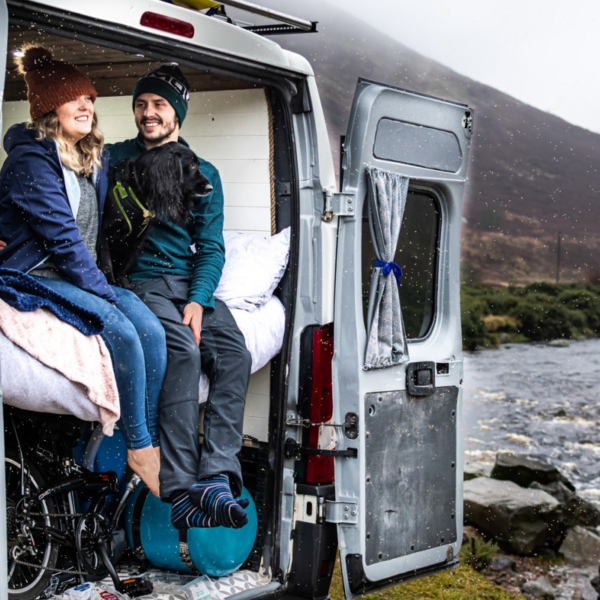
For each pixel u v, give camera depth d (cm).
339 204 369
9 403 277
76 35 285
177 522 321
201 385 345
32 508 318
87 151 319
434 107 404
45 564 316
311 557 364
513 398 1177
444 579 524
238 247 386
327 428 380
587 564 568
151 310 334
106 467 364
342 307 368
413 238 422
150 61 383
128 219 342
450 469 418
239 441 335
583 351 1691
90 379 284
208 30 323
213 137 407
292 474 367
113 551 338
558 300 2142
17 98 432
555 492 638
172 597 336
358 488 364
